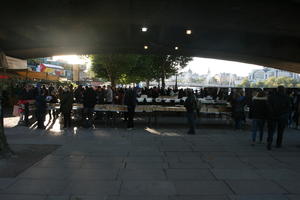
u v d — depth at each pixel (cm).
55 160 663
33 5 1398
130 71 3734
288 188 500
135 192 469
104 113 1476
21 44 2277
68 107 1177
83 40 2280
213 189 489
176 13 1498
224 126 1360
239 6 1347
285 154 776
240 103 1244
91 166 619
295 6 1309
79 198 441
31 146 808
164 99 1864
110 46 2484
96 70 3612
